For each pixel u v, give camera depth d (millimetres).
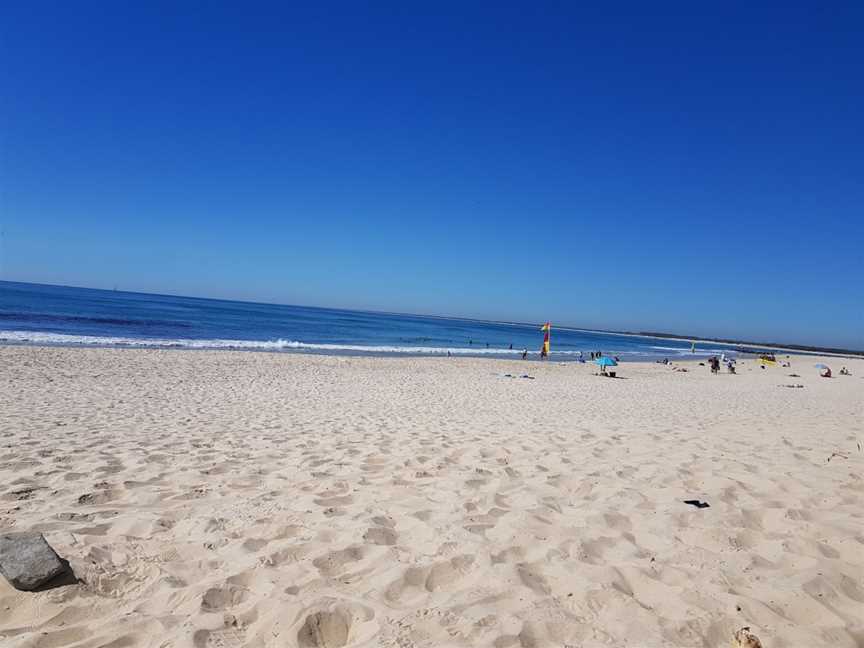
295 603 2432
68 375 13266
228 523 3537
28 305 48750
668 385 19750
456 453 5914
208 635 2211
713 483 4535
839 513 3758
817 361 59250
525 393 14648
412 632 2225
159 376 14312
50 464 5043
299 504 3936
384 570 2814
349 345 38156
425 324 112688
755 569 2850
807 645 2150
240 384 13648
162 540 3221
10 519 3494
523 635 2213
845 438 6973
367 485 4559
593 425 8281
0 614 2305
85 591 2537
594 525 3521
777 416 9859
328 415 9039
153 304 79812
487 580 2713
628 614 2379
